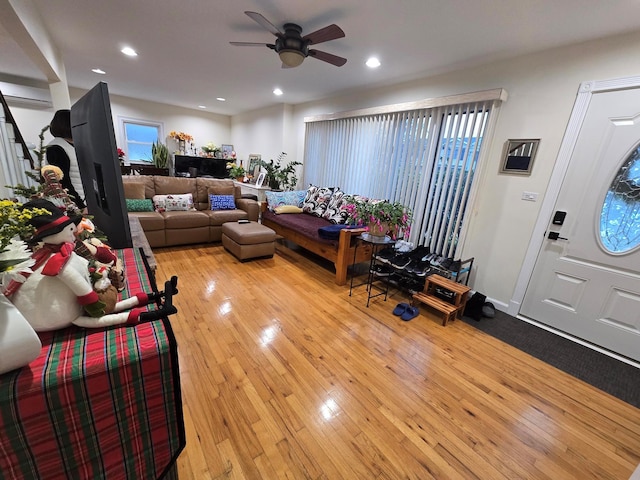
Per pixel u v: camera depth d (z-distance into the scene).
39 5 2.10
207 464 1.17
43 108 4.89
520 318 2.60
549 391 1.73
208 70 3.54
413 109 3.12
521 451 1.34
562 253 2.34
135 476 0.80
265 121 5.92
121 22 2.35
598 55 2.04
